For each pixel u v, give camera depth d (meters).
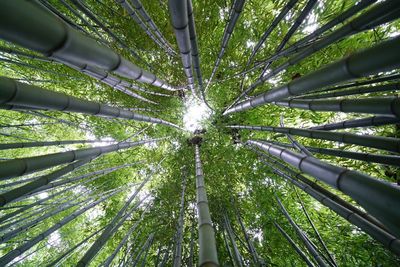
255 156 5.23
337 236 4.17
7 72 5.59
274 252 4.48
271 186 4.92
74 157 3.00
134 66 2.62
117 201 6.88
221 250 4.55
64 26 1.30
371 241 3.70
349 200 4.43
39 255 7.00
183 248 4.87
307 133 3.38
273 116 5.57
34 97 1.84
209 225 2.12
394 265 3.35
